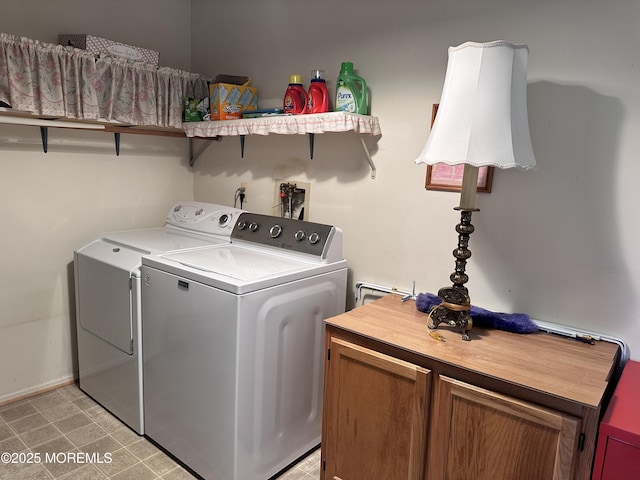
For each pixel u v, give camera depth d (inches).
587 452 47.2
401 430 60.0
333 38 90.7
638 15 58.5
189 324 73.6
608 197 62.7
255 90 106.0
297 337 77.0
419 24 78.4
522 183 69.7
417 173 81.2
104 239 99.6
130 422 89.5
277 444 77.0
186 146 122.9
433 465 58.2
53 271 100.8
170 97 106.7
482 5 71.2
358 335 63.4
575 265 66.2
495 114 55.1
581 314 66.4
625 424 45.8
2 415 92.4
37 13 91.5
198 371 73.4
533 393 49.4
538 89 66.9
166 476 77.3
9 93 83.5
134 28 107.3
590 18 61.9
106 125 101.3
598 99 62.2
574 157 64.8
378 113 85.3
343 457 67.3
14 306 95.9
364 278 91.2
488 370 52.9
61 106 88.8
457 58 57.5
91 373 98.2
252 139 108.4
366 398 63.2
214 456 73.2
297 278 74.7
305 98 91.7
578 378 51.6
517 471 51.3
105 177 106.9
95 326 94.0
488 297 75.0
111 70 95.6
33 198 95.7
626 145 60.8
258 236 91.7
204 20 115.3
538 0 65.9
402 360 59.1
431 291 81.7
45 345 101.7
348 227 92.4
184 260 79.4
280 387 75.4
